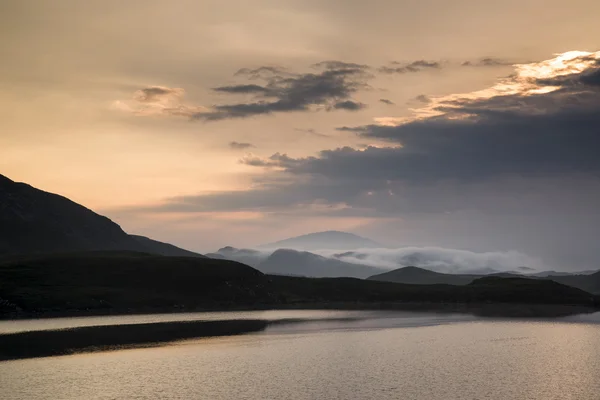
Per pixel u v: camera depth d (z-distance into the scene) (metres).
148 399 68.06
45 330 132.38
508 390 71.44
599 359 93.81
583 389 71.75
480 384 74.88
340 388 73.06
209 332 130.62
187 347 107.88
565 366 87.56
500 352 101.75
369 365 89.31
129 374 82.25
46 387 74.19
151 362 91.94
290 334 127.62
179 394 70.50
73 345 109.44
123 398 68.56
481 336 124.25
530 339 118.88
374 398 67.75
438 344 112.06
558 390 71.25
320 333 129.50
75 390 72.56
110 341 114.81
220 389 72.81
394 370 85.00
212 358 95.81
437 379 78.12
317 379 78.69
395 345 110.88
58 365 89.31
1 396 69.75
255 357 96.81
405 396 68.69
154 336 122.69
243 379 78.81
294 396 69.12
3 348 105.56
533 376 79.94
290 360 94.06
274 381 77.56
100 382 76.94
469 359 94.38
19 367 87.56
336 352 102.25
